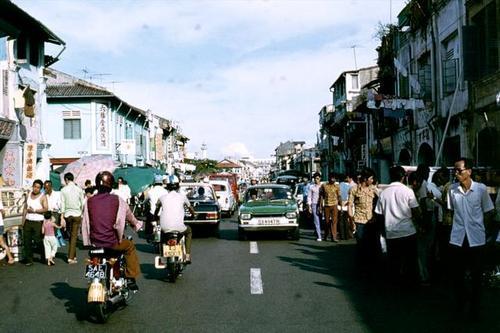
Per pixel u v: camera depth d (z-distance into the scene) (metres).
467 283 9.44
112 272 7.60
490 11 17.83
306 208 22.48
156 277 10.58
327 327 6.73
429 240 9.45
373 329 6.62
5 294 9.27
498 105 16.53
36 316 7.62
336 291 8.95
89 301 6.93
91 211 7.35
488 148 18.48
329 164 61.00
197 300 8.41
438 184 10.97
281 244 15.90
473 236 7.21
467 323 6.85
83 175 24.97
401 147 29.34
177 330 6.70
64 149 39.69
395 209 8.84
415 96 25.02
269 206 17.17
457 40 21.02
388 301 8.18
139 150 50.41
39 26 25.27
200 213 17.81
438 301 8.14
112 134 41.44
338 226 18.75
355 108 34.69
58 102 39.75
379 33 31.55
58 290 9.59
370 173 10.90
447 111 21.75
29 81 26.19
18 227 13.70
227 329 6.69
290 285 9.50
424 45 24.66
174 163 63.38
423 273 9.38
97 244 7.32
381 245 11.09
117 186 21.23
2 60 23.28
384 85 31.73
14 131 24.12
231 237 18.27
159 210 10.41
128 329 6.81
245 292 8.95
